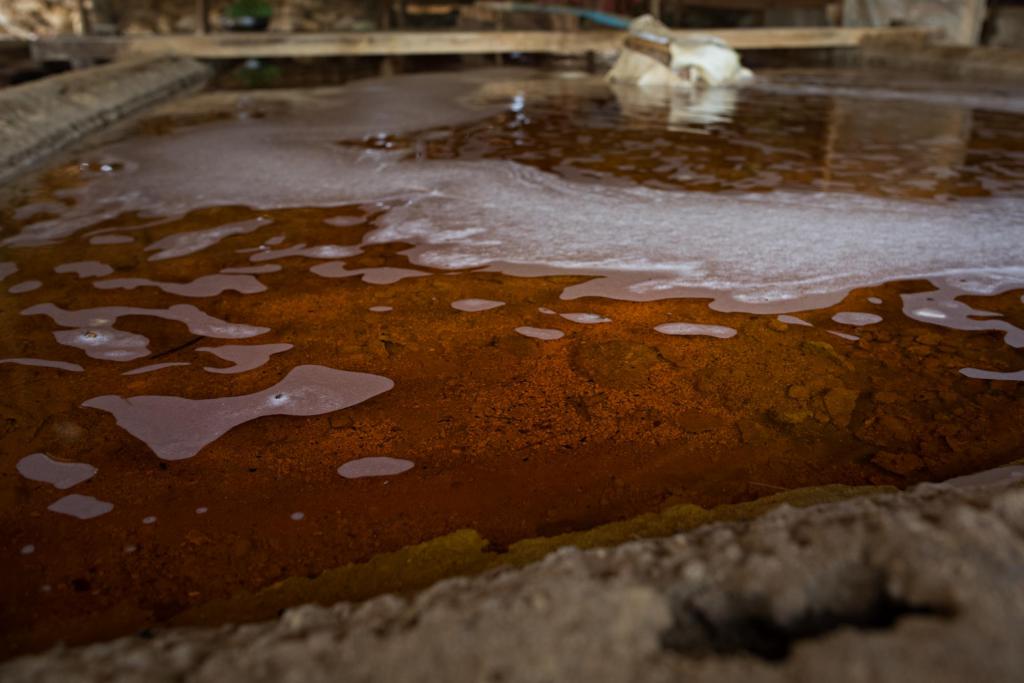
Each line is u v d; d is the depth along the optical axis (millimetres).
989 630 760
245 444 1513
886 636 761
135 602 1121
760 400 1666
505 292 2252
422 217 3002
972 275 2322
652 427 1570
